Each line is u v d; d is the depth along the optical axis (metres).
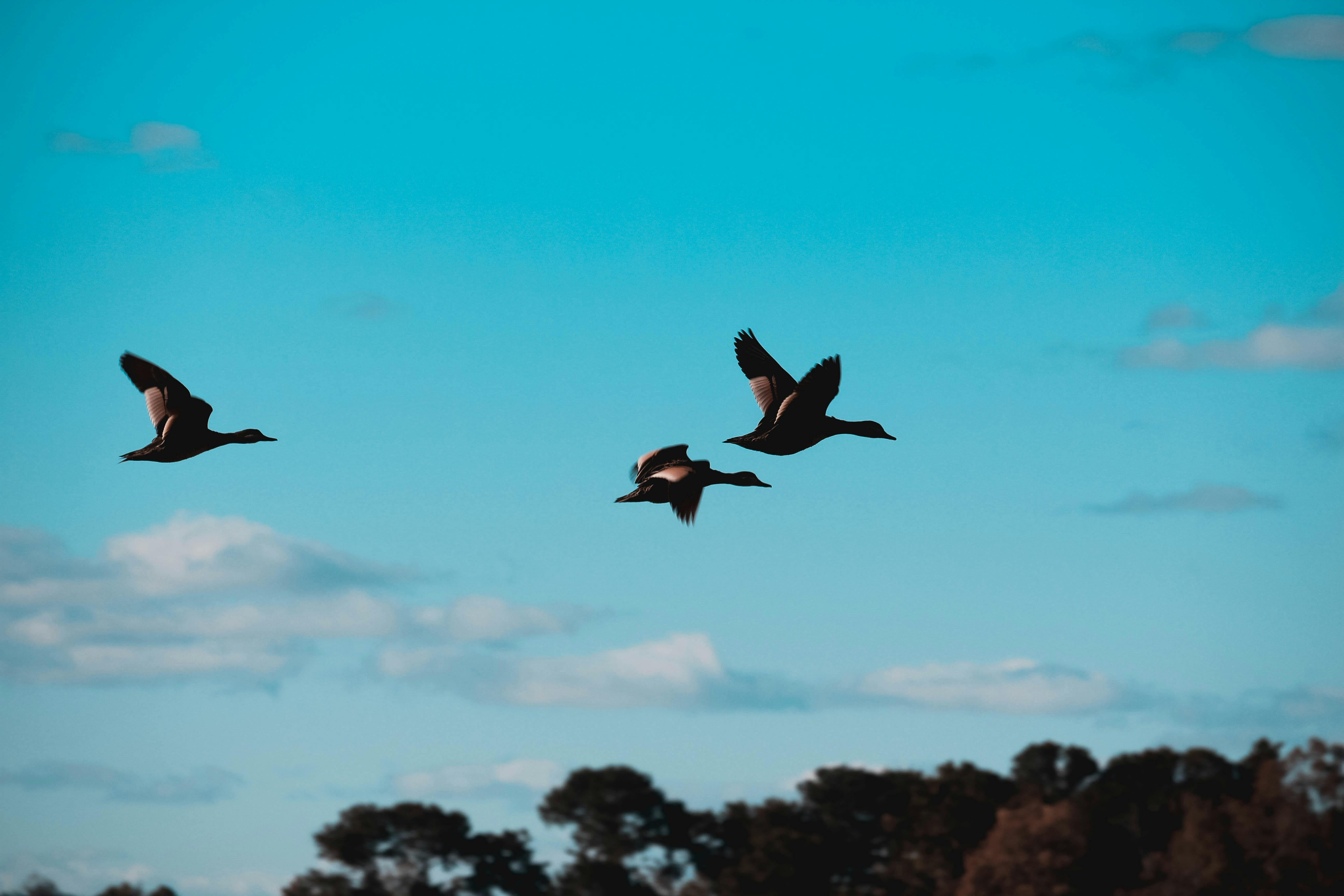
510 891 104.06
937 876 104.50
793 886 102.81
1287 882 85.56
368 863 100.94
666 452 26.33
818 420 31.25
